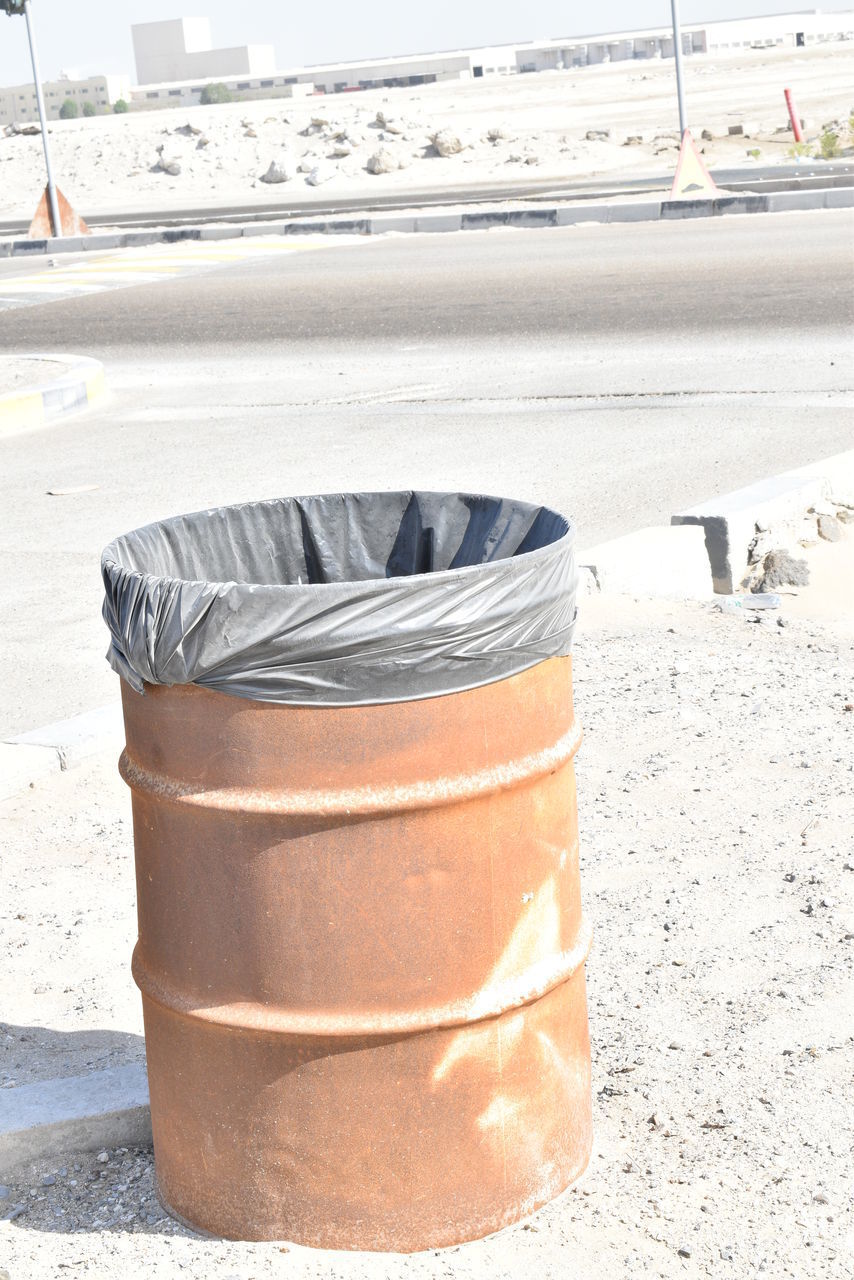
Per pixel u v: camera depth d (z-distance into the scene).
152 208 34.81
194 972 2.88
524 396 12.16
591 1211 3.04
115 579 2.88
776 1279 2.82
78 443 11.92
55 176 40.62
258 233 26.08
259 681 2.68
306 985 2.79
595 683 6.07
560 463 9.73
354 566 3.53
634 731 5.56
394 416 11.86
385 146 36.75
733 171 27.11
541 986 2.94
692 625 6.79
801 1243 2.91
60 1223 3.13
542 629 2.84
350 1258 2.89
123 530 9.01
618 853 4.64
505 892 2.87
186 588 2.69
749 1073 3.49
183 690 2.76
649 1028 3.71
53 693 6.30
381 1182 2.88
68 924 4.40
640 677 6.11
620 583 7.15
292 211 28.92
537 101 65.25
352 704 2.68
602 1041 3.67
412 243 23.39
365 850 2.74
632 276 17.67
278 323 17.08
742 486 8.76
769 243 18.94
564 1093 3.08
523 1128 2.98
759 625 6.77
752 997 3.80
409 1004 2.81
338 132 38.38
